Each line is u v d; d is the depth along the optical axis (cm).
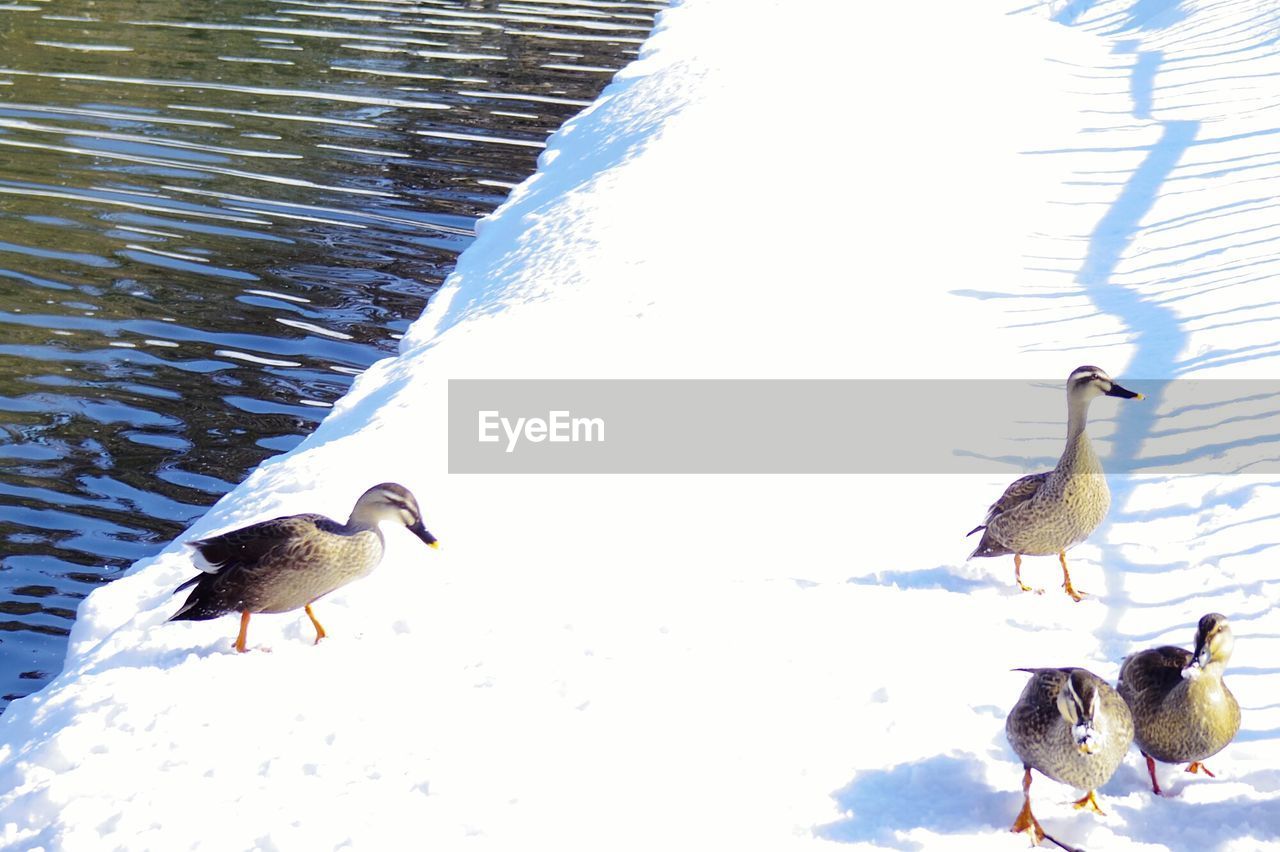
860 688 475
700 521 549
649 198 884
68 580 617
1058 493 495
